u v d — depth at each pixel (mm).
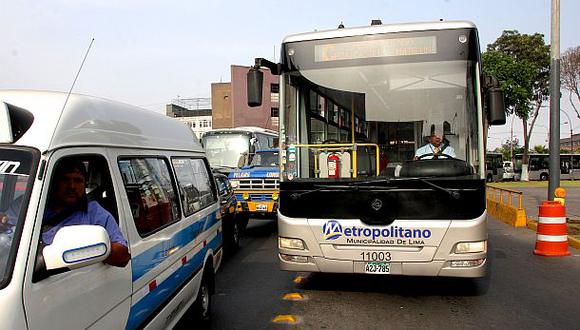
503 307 5570
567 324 4992
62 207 2758
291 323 5098
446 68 5598
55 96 2711
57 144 2488
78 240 2170
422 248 5180
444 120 5531
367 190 5336
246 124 47906
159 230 3674
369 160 5680
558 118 11117
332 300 5887
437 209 5180
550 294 6098
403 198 5246
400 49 5730
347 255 5379
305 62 5969
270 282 6781
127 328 2975
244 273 7348
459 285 6480
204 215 5074
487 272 7297
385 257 5277
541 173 47406
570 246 9438
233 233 9016
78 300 2416
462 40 5617
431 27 5688
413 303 5746
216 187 6031
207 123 63375
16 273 2084
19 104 2574
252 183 10805
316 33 5996
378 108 5699
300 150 5824
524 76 31891
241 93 48094
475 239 5105
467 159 5391
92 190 3094
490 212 15969
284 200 5664
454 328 4898
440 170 5227
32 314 2096
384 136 5652
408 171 5316
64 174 2721
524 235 11117
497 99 5430
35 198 2277
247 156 15609
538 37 35250
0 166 2346
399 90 5676
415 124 5598
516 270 7426
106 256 2301
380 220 5270
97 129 3025
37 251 2223
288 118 5922
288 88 5980
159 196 3861
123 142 3400
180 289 4066
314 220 5480
